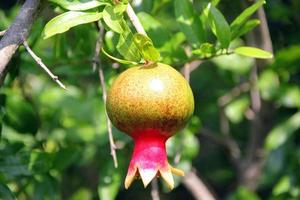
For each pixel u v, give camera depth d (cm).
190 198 754
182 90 269
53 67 406
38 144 420
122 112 267
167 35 351
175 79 269
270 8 506
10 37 262
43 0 270
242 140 644
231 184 691
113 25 276
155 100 265
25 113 411
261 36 460
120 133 422
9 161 368
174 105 266
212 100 610
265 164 557
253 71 543
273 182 561
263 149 552
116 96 268
